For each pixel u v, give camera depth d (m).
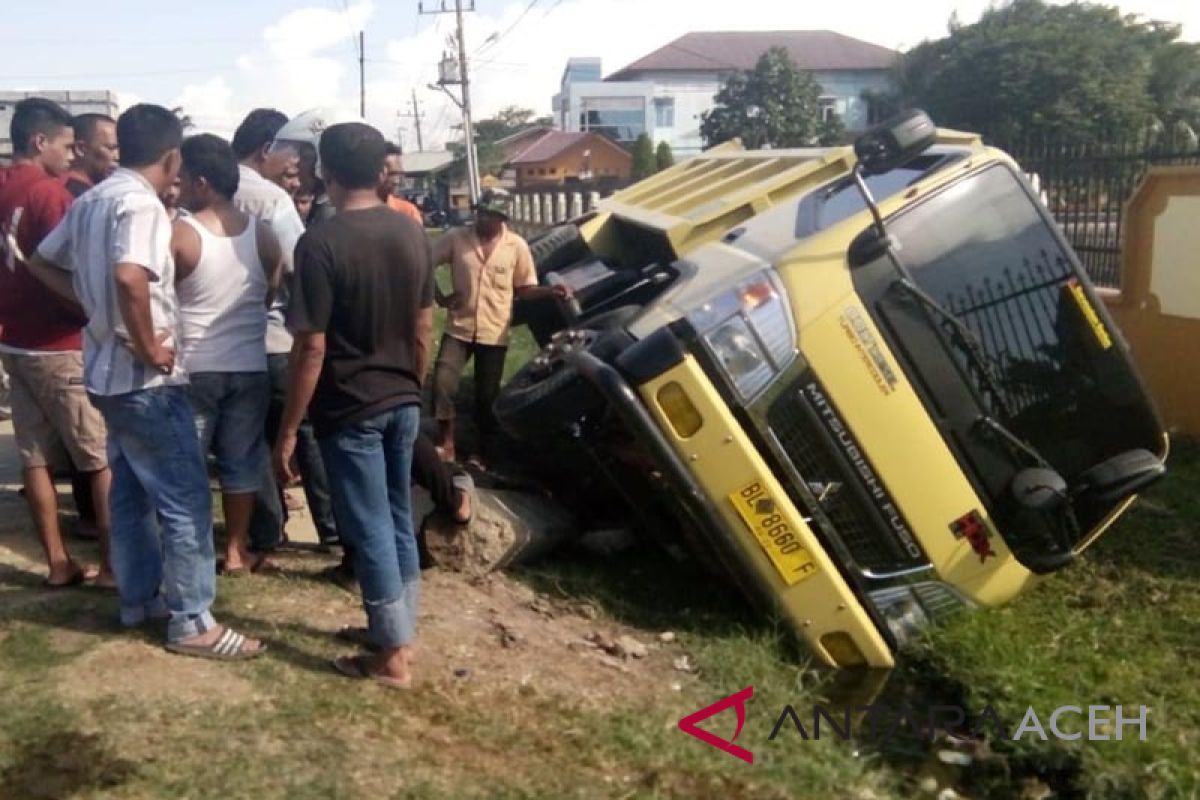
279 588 5.70
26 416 5.50
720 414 5.29
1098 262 10.61
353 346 4.57
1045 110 38.06
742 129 47.19
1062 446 5.71
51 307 5.27
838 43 78.19
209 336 5.29
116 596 5.51
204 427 5.36
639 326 5.64
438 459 5.96
